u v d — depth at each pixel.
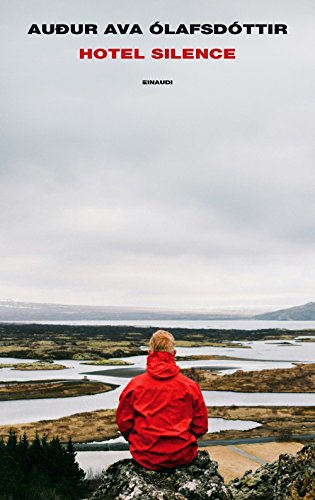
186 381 6.39
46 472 25.28
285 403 77.44
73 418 64.06
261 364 139.12
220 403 76.88
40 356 173.00
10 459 23.83
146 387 6.30
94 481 29.72
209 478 6.47
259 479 9.93
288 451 47.59
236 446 49.41
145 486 6.06
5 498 20.94
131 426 6.44
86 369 131.62
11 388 93.69
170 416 6.20
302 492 7.51
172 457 6.14
